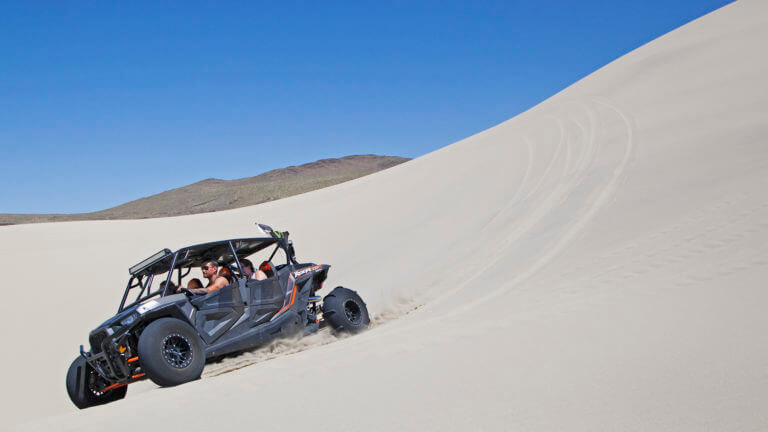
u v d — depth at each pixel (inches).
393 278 534.9
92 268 683.4
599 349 153.2
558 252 413.1
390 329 274.8
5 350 480.7
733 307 174.7
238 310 264.4
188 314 242.2
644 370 128.8
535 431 103.1
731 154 496.1
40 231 904.3
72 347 487.5
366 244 709.3
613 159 651.5
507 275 399.2
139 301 257.8
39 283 630.5
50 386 417.4
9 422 351.9
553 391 124.0
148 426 140.2
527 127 1145.4
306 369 182.4
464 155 1091.3
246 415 137.8
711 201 386.3
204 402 156.7
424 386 141.8
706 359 129.1
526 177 745.6
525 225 546.9
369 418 123.5
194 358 223.9
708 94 808.3
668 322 170.9
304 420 128.0
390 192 971.9
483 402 123.4
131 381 230.2
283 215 988.6
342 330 303.6
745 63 923.4
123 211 6894.7
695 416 99.4
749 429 90.8
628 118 850.1
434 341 197.0
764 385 107.0
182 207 6510.8
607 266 315.3
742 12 1371.8
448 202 778.2
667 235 342.6
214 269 269.3
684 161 532.4
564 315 208.7
